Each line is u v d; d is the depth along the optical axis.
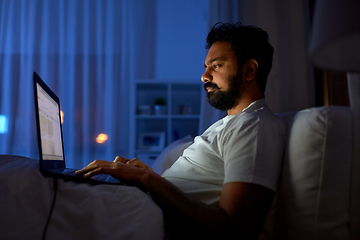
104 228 0.54
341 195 0.59
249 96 0.90
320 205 0.59
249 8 1.95
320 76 1.79
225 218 0.56
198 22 3.27
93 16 3.11
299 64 1.87
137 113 2.87
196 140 0.90
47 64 3.05
